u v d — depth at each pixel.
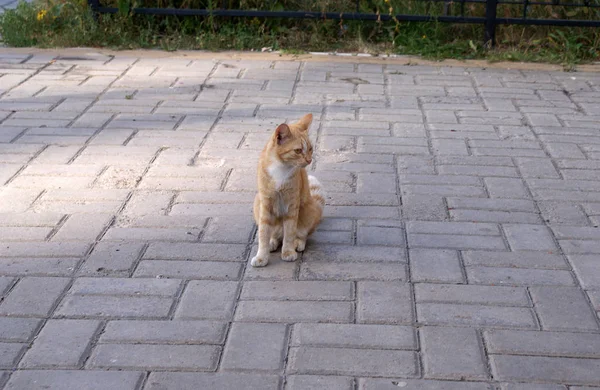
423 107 2.88
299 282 1.87
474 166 2.41
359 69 3.31
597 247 2.00
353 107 2.86
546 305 1.79
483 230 2.07
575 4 3.43
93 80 3.09
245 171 2.36
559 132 2.67
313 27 3.71
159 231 2.04
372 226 2.09
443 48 3.54
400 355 1.65
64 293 1.81
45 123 2.67
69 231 2.03
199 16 3.73
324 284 1.86
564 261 1.94
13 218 2.08
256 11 3.56
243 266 1.92
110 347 1.67
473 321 1.74
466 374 1.61
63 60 3.35
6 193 2.21
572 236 2.05
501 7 3.72
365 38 3.72
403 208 2.18
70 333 1.70
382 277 1.88
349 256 1.96
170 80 3.11
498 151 2.52
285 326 1.73
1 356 1.64
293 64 3.36
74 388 1.57
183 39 3.62
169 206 2.16
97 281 1.85
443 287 1.85
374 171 2.38
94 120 2.70
